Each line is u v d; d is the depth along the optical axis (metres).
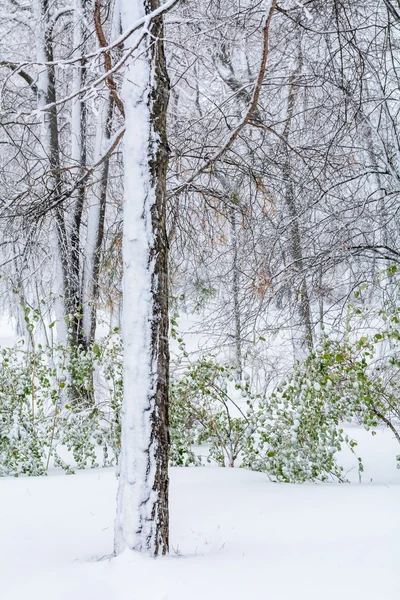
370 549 3.67
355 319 9.95
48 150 12.65
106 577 3.37
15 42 14.86
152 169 4.21
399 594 2.95
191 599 3.00
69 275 13.06
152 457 3.90
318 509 4.77
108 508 5.15
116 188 14.79
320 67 9.84
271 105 12.22
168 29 9.59
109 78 5.50
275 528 4.30
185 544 4.10
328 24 8.27
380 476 7.59
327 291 10.09
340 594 2.99
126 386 4.02
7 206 9.18
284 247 10.24
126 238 4.17
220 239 11.21
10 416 7.72
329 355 6.65
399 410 7.47
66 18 14.60
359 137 10.73
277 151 10.26
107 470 7.55
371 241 10.61
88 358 8.42
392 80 10.52
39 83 12.85
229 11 10.35
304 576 3.26
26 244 11.54
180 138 9.98
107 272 12.39
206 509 4.95
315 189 9.99
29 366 8.47
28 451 7.60
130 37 4.33
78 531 4.52
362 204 9.82
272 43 10.88
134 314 4.06
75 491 5.83
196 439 8.77
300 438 6.86
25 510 5.16
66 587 3.23
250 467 7.59
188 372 8.08
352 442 6.65
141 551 3.76
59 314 13.01
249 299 10.46
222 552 3.82
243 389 7.70
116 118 12.38
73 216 13.32
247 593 3.05
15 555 3.90
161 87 4.32
